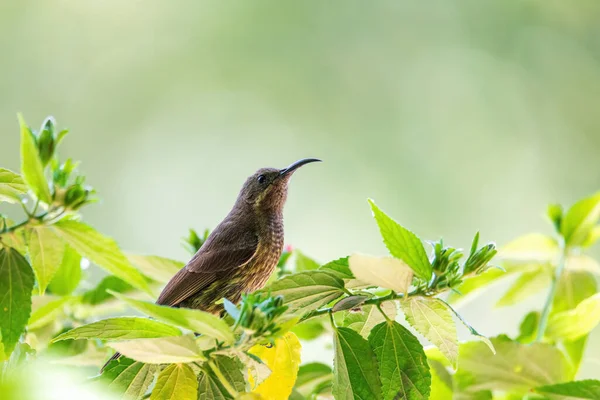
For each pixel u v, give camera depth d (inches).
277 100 537.3
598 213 244.7
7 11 518.0
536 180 525.7
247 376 169.9
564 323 221.1
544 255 247.6
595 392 182.4
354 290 171.8
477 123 537.0
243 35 540.7
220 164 531.2
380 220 159.3
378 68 544.1
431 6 554.9
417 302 168.7
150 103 531.8
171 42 539.8
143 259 219.8
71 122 517.7
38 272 160.1
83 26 532.7
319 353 294.0
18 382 120.0
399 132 534.9
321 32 545.3
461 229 518.0
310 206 519.2
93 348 212.2
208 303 282.5
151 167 522.0
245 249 291.4
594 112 534.6
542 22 550.6
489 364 211.6
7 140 505.4
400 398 164.6
